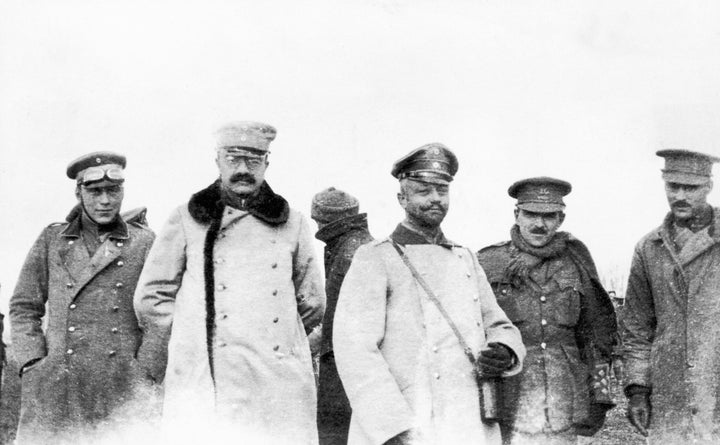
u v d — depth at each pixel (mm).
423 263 9148
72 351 10031
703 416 10016
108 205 10125
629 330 10344
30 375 10094
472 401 8914
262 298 9312
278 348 9266
